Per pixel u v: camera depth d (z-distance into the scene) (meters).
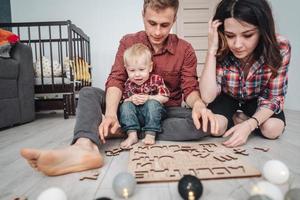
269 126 1.16
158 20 1.07
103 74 3.68
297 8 2.56
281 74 1.14
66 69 2.62
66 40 3.35
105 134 0.91
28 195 0.64
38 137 1.46
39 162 0.71
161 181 0.67
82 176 0.74
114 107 1.06
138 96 1.17
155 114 1.13
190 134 1.12
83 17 3.59
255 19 0.92
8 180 0.75
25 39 3.54
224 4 0.99
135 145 1.06
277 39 1.09
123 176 0.59
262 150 0.98
